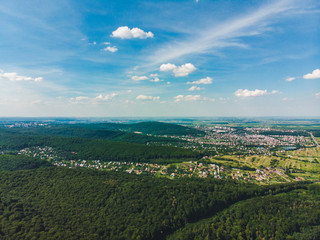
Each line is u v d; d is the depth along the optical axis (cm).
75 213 14125
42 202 15262
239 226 13500
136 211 14738
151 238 12762
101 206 15188
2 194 15538
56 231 11881
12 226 11738
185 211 14950
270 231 12825
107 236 12288
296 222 13462
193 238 12900
